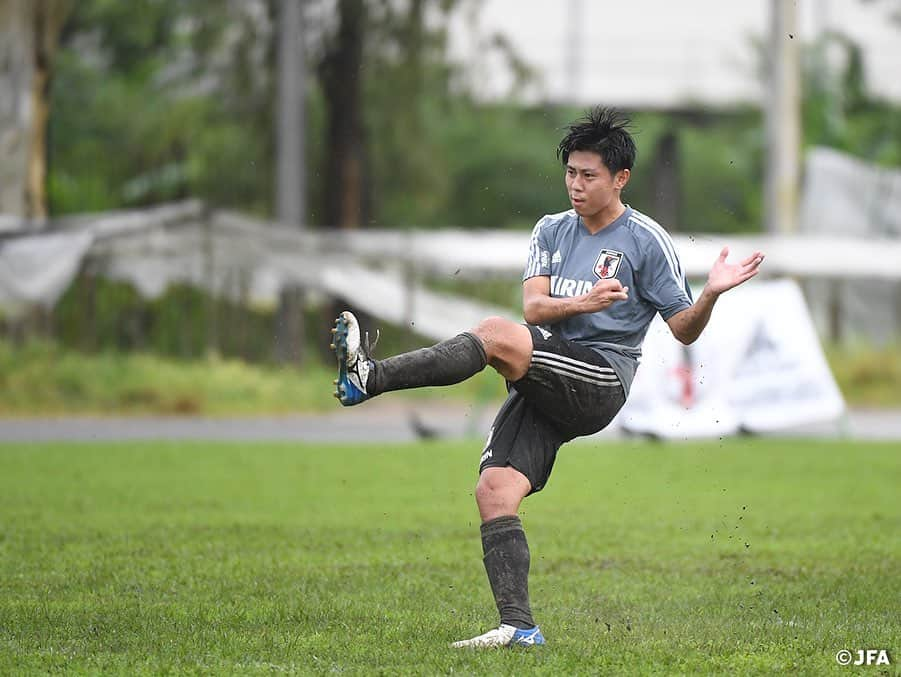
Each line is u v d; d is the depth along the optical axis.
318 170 105.19
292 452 54.22
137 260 81.94
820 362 62.09
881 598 24.84
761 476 47.47
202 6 97.50
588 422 20.48
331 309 94.94
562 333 20.81
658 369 61.22
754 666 19.06
